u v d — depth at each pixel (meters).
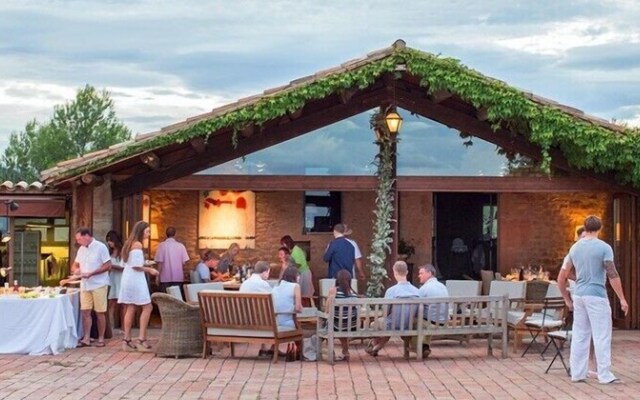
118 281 14.20
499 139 16.11
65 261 17.52
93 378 10.44
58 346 12.42
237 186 16.00
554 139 15.03
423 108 16.05
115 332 15.09
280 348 13.05
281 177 16.03
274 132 15.99
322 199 20.03
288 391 9.62
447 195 20.47
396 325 11.96
